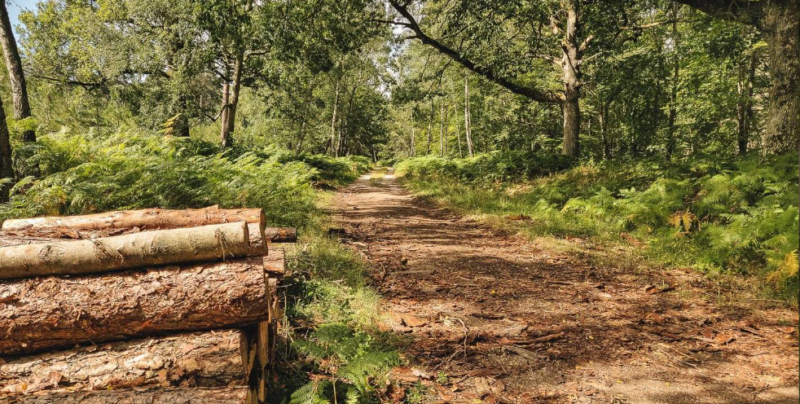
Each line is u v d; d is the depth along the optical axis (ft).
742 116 64.39
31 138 24.02
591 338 11.48
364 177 104.47
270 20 43.88
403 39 55.01
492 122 112.27
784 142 25.27
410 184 64.95
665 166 33.40
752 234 17.40
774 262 14.60
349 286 15.10
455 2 45.75
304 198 37.24
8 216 16.67
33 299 7.11
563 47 58.13
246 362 7.11
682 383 9.12
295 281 13.34
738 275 16.33
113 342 7.31
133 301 7.07
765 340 10.94
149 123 61.57
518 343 11.21
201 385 6.79
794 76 24.99
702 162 31.55
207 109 72.33
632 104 68.23
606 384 9.18
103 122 63.46
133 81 66.44
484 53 49.11
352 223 30.71
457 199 40.45
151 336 7.32
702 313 12.94
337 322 11.14
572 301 14.38
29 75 64.59
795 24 24.93
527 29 53.16
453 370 9.82
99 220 10.84
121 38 60.23
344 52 52.95
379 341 10.96
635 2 46.47
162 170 21.27
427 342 11.21
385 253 21.43
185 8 49.78
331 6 46.44
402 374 9.53
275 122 97.91
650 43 63.21
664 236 21.31
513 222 28.45
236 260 7.70
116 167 21.71
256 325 7.84
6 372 6.92
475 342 11.27
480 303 14.25
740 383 8.99
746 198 21.47
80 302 7.04
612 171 38.09
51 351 7.29
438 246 23.29
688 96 69.51
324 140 137.18
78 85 69.00
